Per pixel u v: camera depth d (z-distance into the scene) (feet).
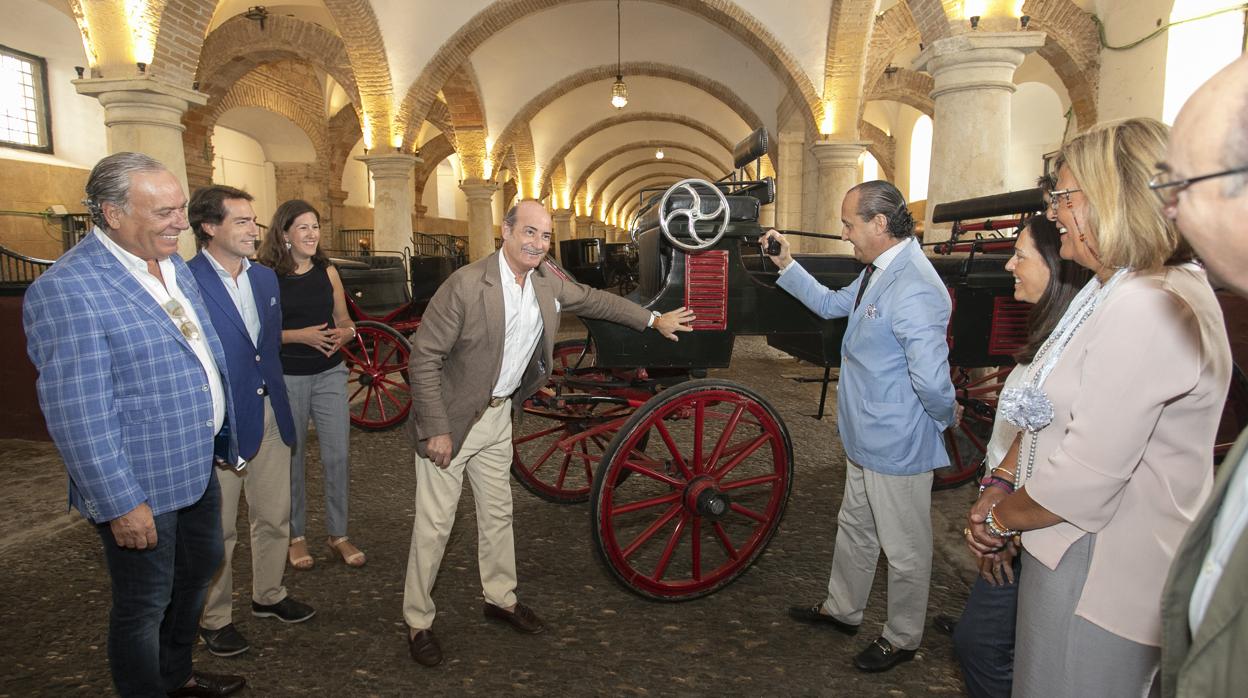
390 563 11.12
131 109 24.91
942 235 21.43
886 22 38.37
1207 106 2.54
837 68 38.32
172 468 6.30
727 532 12.31
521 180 75.51
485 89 57.67
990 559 5.38
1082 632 4.24
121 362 6.00
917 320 7.18
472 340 7.82
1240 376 10.41
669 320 9.04
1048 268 5.41
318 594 10.10
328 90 61.82
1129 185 4.04
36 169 39.93
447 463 7.81
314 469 15.81
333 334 10.20
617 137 89.97
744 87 57.00
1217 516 2.89
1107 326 4.09
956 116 20.84
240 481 8.44
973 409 12.87
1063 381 4.47
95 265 5.92
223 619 8.54
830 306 8.90
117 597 6.29
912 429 7.50
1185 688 2.74
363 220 71.31
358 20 40.34
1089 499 4.03
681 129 88.12
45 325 5.57
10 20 38.06
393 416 19.35
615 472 8.79
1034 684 4.49
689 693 7.88
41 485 14.78
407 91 42.57
